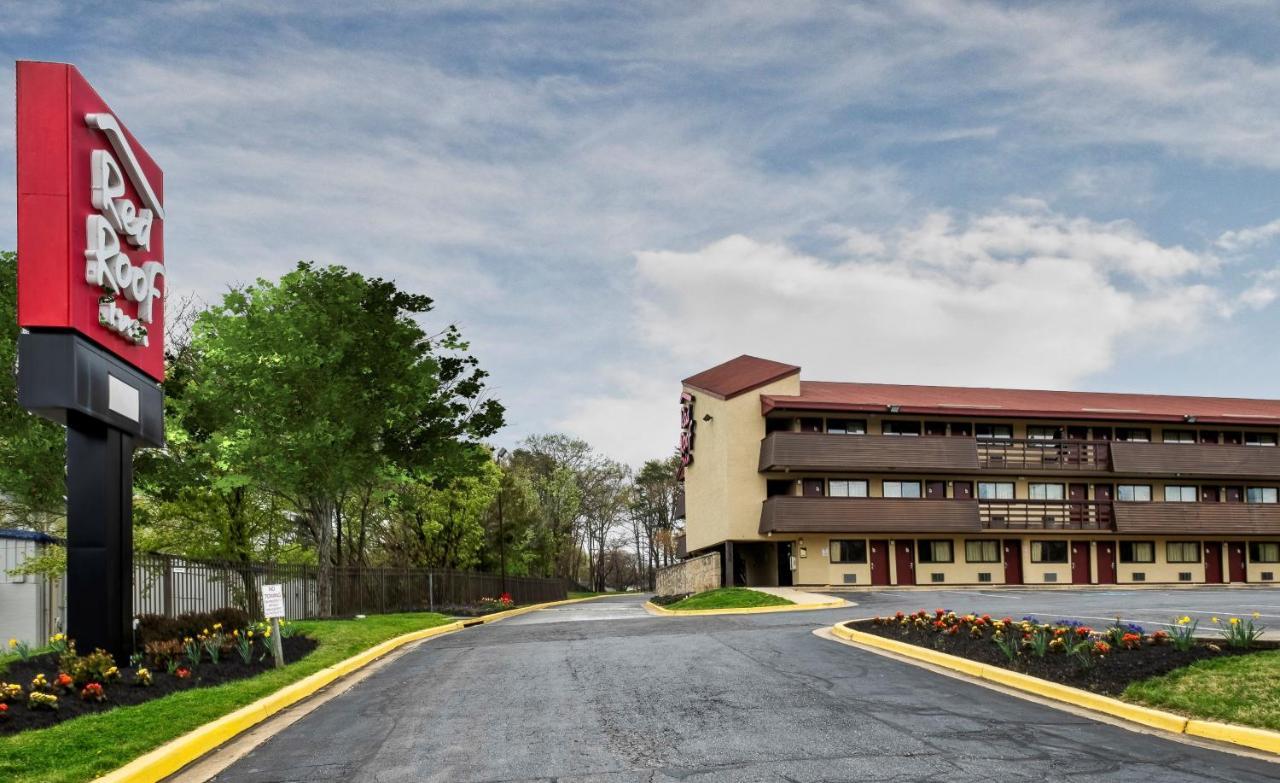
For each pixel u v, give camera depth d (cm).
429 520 4897
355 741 1040
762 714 1102
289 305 2720
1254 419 4581
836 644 1753
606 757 915
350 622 2484
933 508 4159
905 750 917
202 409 2883
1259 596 2981
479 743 997
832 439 4109
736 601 3334
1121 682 1166
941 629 1686
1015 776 820
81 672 1195
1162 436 4644
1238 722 972
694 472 4853
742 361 5062
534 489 7700
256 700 1262
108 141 1431
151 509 3319
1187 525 4450
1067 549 4466
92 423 1393
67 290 1295
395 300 2825
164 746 973
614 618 2875
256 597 2497
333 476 2639
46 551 2305
